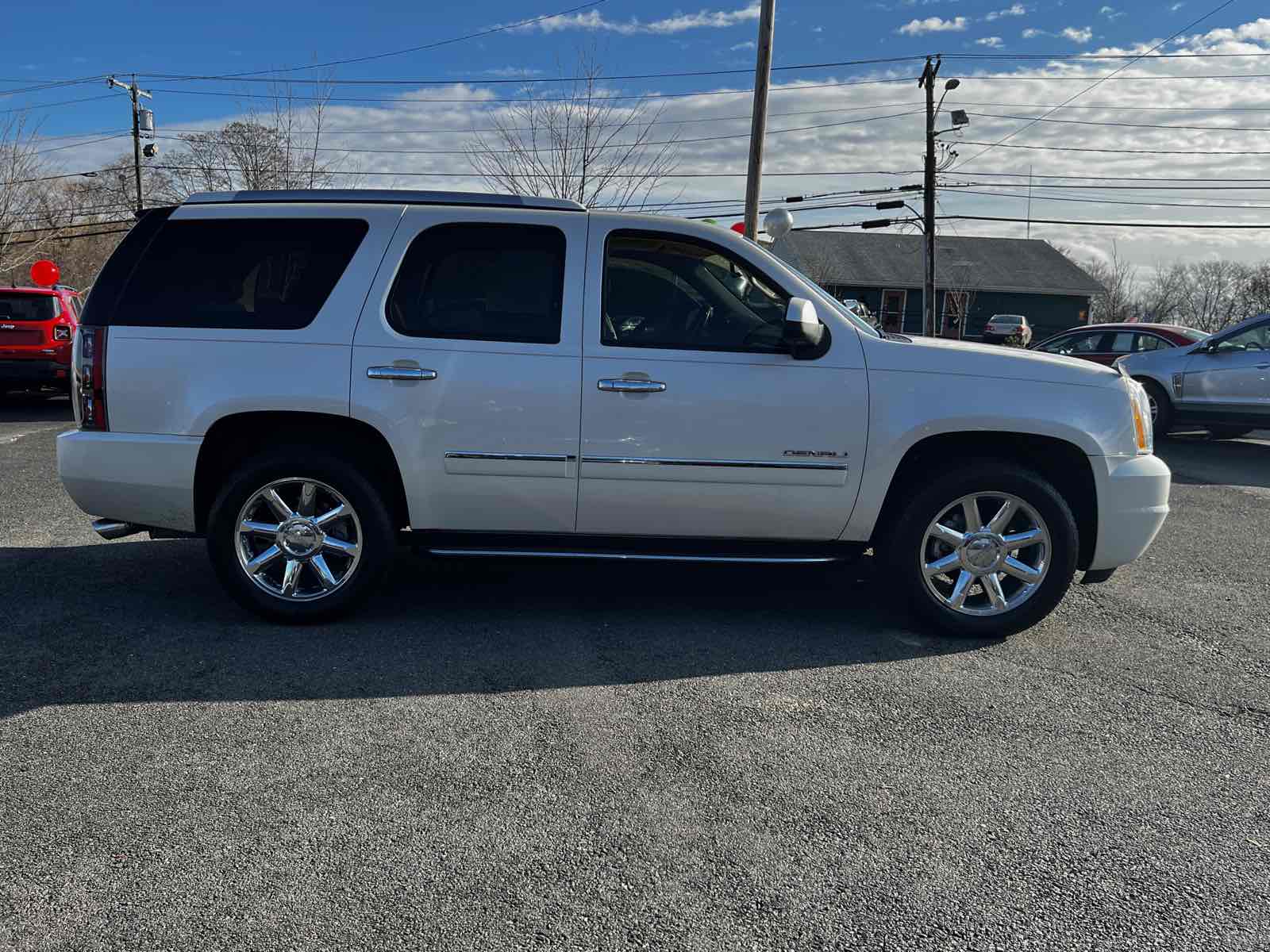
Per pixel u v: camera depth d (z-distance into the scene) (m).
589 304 4.24
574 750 3.22
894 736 3.39
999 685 3.90
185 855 2.56
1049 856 2.65
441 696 3.65
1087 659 4.23
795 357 4.21
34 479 8.05
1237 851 2.69
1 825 2.70
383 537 4.32
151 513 4.32
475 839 2.67
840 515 4.32
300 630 4.36
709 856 2.61
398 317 4.23
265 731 3.31
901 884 2.50
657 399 4.18
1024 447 4.50
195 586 5.03
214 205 4.37
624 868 2.55
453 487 4.25
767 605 4.91
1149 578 5.70
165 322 4.24
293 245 4.30
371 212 4.33
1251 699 3.80
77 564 5.42
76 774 2.99
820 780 3.05
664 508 4.28
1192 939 2.30
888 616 4.79
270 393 4.15
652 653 4.17
